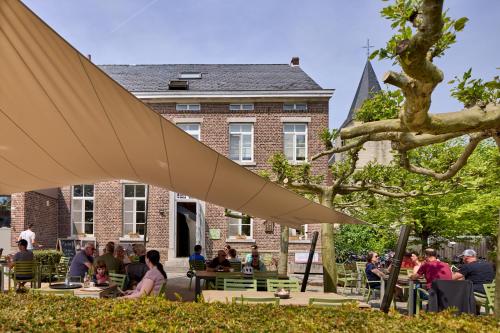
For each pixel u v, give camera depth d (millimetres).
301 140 19656
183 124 19719
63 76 5355
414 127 4312
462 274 9055
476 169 9773
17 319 4371
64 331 3971
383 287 9977
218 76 21922
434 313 4957
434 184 10086
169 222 19359
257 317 4664
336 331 4148
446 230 16219
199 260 12617
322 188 10125
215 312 4871
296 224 9633
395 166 10688
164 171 7586
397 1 4426
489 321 4547
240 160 19547
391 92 6719
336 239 18797
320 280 16234
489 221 15266
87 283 7355
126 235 19375
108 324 4246
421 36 3439
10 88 5891
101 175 8805
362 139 6625
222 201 8438
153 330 4020
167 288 12672
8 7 4539
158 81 21375
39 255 13742
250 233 19219
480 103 4496
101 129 6434
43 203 18391
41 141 7066
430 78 3729
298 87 20031
